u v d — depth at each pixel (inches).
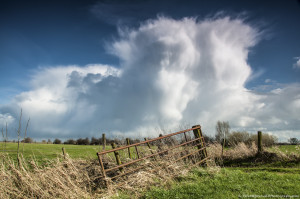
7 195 256.1
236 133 844.0
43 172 292.5
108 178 262.8
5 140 300.4
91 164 385.4
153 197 233.9
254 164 514.9
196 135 430.6
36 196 261.4
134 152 451.5
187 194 230.2
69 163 335.3
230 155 581.3
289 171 405.4
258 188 235.5
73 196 252.4
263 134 820.0
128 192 256.5
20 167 291.7
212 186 252.5
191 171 339.6
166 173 315.6
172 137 479.8
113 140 538.9
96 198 252.2
